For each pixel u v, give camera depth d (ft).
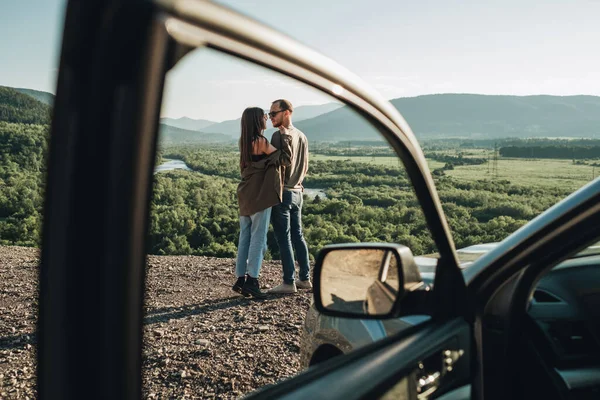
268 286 21.48
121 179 1.77
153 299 18.26
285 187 19.20
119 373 1.92
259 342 13.84
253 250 18.71
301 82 2.72
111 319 1.85
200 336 14.15
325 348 6.77
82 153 1.70
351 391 3.51
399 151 4.00
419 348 4.25
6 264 24.93
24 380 10.38
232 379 11.12
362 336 5.70
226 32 2.00
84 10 1.56
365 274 4.53
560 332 5.27
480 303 5.01
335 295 4.63
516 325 5.12
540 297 5.50
